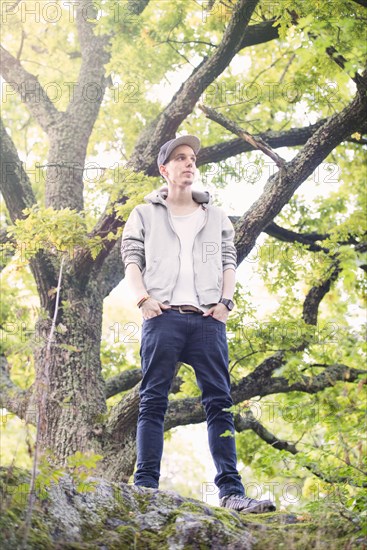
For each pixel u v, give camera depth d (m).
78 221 5.66
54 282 7.40
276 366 7.25
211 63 7.25
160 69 8.95
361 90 6.44
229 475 3.79
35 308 3.51
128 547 2.99
